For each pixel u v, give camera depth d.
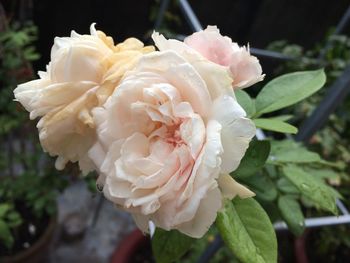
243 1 0.65
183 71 0.14
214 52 0.17
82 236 0.61
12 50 0.46
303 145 0.35
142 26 0.67
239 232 0.18
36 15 0.62
